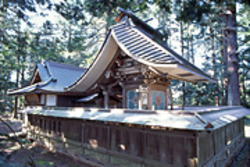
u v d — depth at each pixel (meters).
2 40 8.37
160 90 6.99
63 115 7.41
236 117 6.98
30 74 23.91
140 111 5.27
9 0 5.41
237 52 13.23
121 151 5.69
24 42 8.68
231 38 13.49
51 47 9.83
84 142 6.95
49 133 8.81
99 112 6.40
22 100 20.72
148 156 5.04
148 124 4.52
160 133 4.84
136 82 7.07
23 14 6.05
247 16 14.55
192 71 5.80
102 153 6.25
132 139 5.46
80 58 21.33
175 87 17.88
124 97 7.40
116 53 6.93
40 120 9.69
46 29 8.53
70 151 7.49
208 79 7.32
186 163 4.32
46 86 9.88
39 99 10.59
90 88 8.22
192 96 17.45
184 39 17.20
